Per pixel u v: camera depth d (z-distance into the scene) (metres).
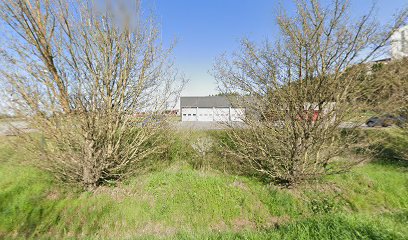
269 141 5.32
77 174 4.86
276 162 5.36
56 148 4.62
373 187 5.25
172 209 4.54
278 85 5.06
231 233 3.61
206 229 4.20
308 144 4.92
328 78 4.61
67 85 4.53
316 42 4.49
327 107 4.75
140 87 5.38
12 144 4.53
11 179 5.10
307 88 4.75
